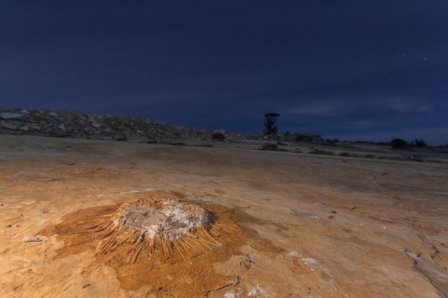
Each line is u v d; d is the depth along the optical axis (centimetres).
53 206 379
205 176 655
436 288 269
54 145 938
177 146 1241
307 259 289
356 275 275
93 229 312
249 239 315
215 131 2353
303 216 415
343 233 369
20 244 281
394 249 339
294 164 990
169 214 325
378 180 813
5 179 497
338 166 1027
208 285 238
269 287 243
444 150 2280
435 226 439
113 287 229
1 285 227
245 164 911
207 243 294
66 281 233
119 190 467
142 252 272
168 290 229
